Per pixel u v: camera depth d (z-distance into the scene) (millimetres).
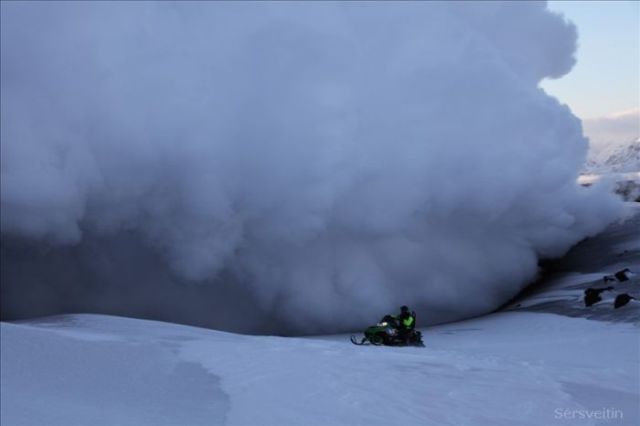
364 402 7727
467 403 8164
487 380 9648
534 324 21266
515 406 8211
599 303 22062
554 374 10602
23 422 5609
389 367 10078
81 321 16250
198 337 12594
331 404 7531
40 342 8664
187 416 6520
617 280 25422
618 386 9961
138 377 7738
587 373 10938
